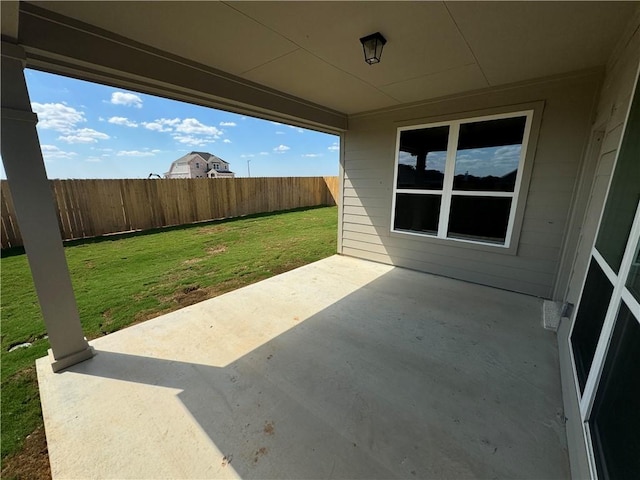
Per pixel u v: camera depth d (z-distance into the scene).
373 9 1.82
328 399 1.85
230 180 9.70
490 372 2.10
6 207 5.54
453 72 2.91
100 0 1.71
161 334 2.64
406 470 1.39
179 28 2.06
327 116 4.40
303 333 2.65
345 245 5.41
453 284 3.91
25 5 1.74
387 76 3.03
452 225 4.02
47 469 1.45
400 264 4.68
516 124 3.31
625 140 1.56
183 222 8.56
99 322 2.95
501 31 2.08
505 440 1.54
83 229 6.66
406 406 1.79
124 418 1.70
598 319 1.46
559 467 1.40
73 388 1.95
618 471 0.91
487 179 3.62
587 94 2.87
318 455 1.47
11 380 2.08
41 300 2.00
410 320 2.90
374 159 4.67
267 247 6.08
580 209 3.01
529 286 3.52
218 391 1.92
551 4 1.73
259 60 2.62
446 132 3.83
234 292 3.63
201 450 1.51
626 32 1.95
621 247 1.28
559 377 2.05
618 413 1.00
